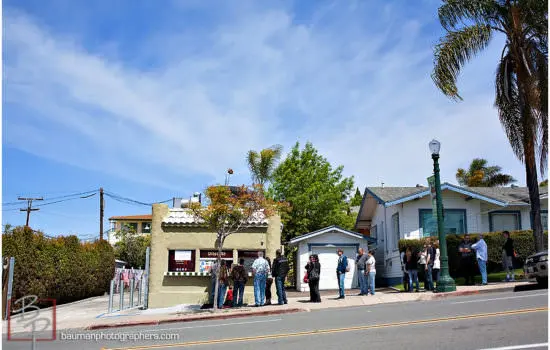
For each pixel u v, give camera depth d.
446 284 16.80
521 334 8.88
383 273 28.25
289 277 32.31
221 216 16.58
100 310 19.78
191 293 19.36
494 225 25.58
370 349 8.52
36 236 21.00
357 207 48.59
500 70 20.30
